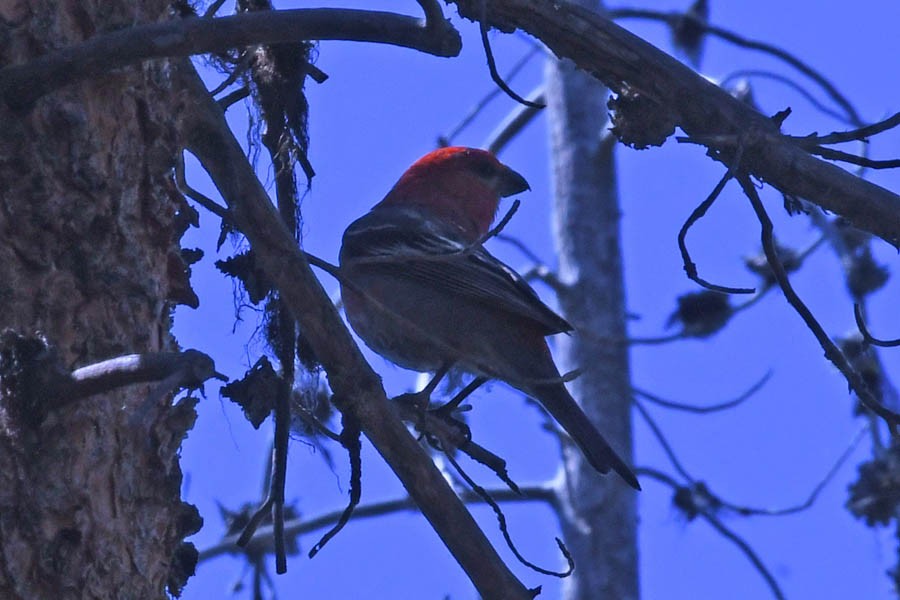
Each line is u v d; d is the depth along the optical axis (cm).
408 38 609
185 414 624
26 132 611
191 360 519
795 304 739
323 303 654
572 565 650
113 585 586
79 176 617
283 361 728
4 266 598
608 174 1436
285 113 760
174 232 665
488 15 695
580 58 717
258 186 669
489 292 1010
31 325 595
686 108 718
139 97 646
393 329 1038
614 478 1327
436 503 644
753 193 734
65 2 639
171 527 619
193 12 750
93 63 601
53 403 557
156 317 635
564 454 1338
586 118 1450
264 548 1207
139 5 661
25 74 600
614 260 1408
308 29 608
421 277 1031
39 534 571
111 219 623
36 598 567
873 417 1173
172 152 655
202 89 675
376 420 647
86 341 604
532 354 1013
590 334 1279
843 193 723
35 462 573
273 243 657
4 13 625
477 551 642
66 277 606
